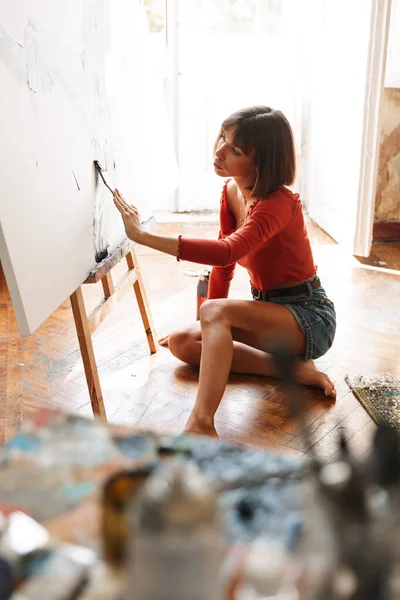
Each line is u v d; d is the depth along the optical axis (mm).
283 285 1933
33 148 1315
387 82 3223
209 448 789
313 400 1911
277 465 758
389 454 628
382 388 1968
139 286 2121
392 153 3332
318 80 3600
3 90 1200
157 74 2357
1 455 773
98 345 2279
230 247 1705
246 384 2010
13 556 632
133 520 536
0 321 2461
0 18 1196
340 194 3326
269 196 1787
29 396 1935
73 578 610
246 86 3719
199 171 3830
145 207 2152
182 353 2084
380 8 2846
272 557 625
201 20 3572
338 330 2381
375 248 3336
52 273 1405
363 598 543
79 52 1580
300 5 3588
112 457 773
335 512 551
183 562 508
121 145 1916
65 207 1483
